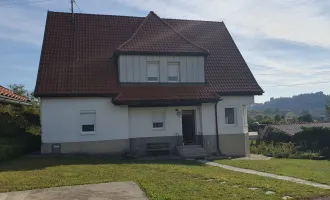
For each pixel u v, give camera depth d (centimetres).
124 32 2375
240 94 2266
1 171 1255
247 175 1348
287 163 1947
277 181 1211
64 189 945
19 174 1174
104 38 2292
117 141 2027
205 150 2184
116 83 2073
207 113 2225
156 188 964
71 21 2314
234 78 2328
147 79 2150
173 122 2159
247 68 2419
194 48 2250
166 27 2381
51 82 1941
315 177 1372
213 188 984
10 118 1850
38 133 2202
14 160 1623
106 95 1998
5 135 1775
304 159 2575
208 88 2214
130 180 1074
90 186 983
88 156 1906
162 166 1466
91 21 2370
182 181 1080
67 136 1947
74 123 1961
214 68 2361
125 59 2106
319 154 2745
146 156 2058
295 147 3198
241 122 2284
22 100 2094
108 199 855
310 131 3350
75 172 1231
